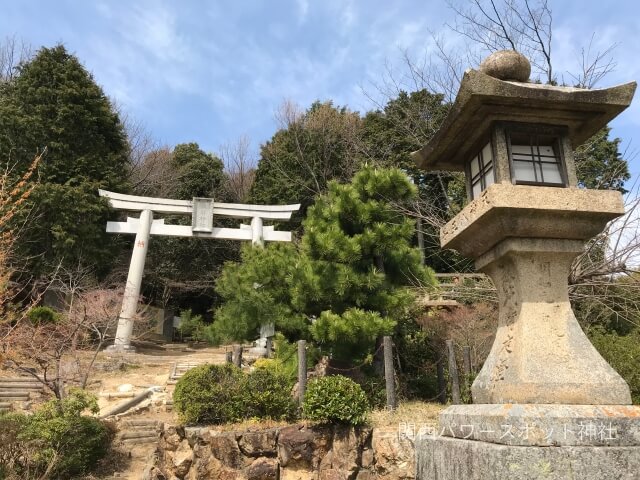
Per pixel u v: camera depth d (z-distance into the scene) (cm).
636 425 275
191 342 2427
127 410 1155
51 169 1944
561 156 357
